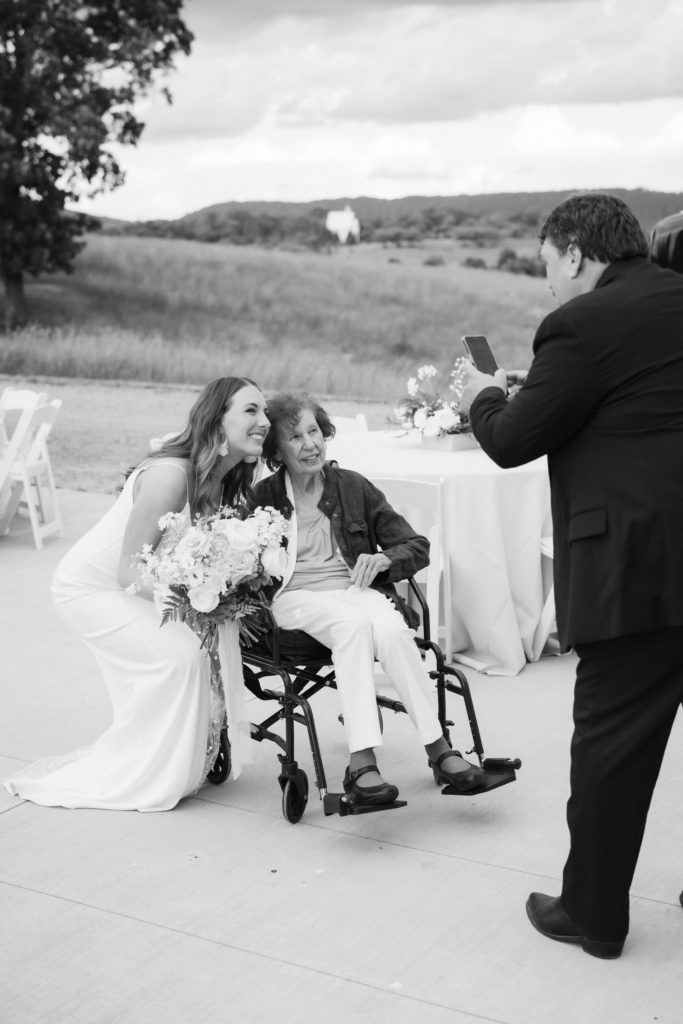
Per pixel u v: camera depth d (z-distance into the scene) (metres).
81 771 3.89
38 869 3.36
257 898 3.18
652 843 3.49
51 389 16.84
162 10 20.47
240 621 3.72
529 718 4.60
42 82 20.52
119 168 21.38
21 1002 2.69
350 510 3.92
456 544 5.10
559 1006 2.66
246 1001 2.69
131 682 3.79
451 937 2.97
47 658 5.48
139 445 12.47
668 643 2.66
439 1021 2.61
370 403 16.38
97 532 3.88
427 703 3.54
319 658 3.73
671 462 2.62
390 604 3.75
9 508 8.08
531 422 2.70
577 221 2.79
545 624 5.33
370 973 2.81
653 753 2.74
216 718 3.74
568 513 2.75
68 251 21.06
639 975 2.79
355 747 3.45
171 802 3.75
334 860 3.41
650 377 2.64
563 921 2.94
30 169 20.62
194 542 3.50
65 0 20.14
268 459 3.94
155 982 2.77
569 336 2.67
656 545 2.62
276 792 3.90
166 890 3.23
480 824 3.64
